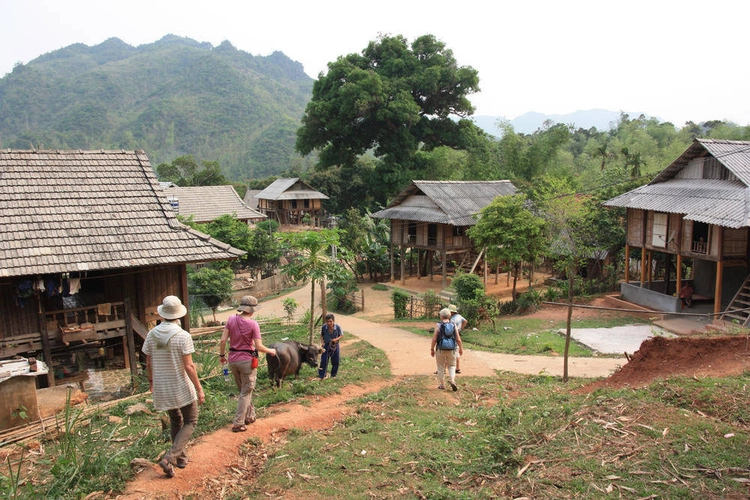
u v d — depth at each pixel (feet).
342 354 48.52
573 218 85.97
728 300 71.15
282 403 27.84
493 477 17.17
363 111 147.02
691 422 19.63
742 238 62.69
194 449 20.39
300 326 68.13
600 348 53.21
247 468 19.49
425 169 169.99
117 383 41.04
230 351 22.62
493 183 110.22
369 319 81.82
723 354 29.50
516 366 43.32
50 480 19.03
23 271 34.83
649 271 76.84
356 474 18.42
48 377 37.60
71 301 43.80
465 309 65.72
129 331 40.45
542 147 160.15
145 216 43.21
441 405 29.14
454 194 100.83
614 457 17.38
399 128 157.38
